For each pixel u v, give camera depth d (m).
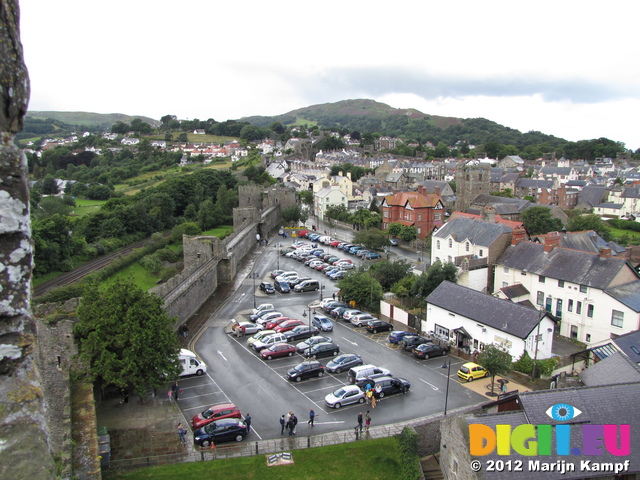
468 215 81.94
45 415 7.93
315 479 29.73
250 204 126.38
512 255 62.88
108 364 33.84
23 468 7.20
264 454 31.50
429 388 42.06
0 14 7.20
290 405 38.75
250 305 64.56
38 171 196.62
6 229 7.39
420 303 60.81
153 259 90.44
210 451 31.59
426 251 100.44
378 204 136.00
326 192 143.00
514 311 47.34
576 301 54.38
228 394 40.28
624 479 25.19
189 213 127.12
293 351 48.53
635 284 52.88
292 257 92.12
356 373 41.78
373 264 73.81
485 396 40.50
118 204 115.88
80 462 25.05
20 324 7.65
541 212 95.88
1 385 7.47
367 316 57.72
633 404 27.56
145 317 36.16
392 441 33.00
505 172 184.38
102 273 80.50
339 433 34.50
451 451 29.48
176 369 36.97
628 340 44.00
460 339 51.41
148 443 32.16
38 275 80.44
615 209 147.50
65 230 88.25
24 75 7.59
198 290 63.25
